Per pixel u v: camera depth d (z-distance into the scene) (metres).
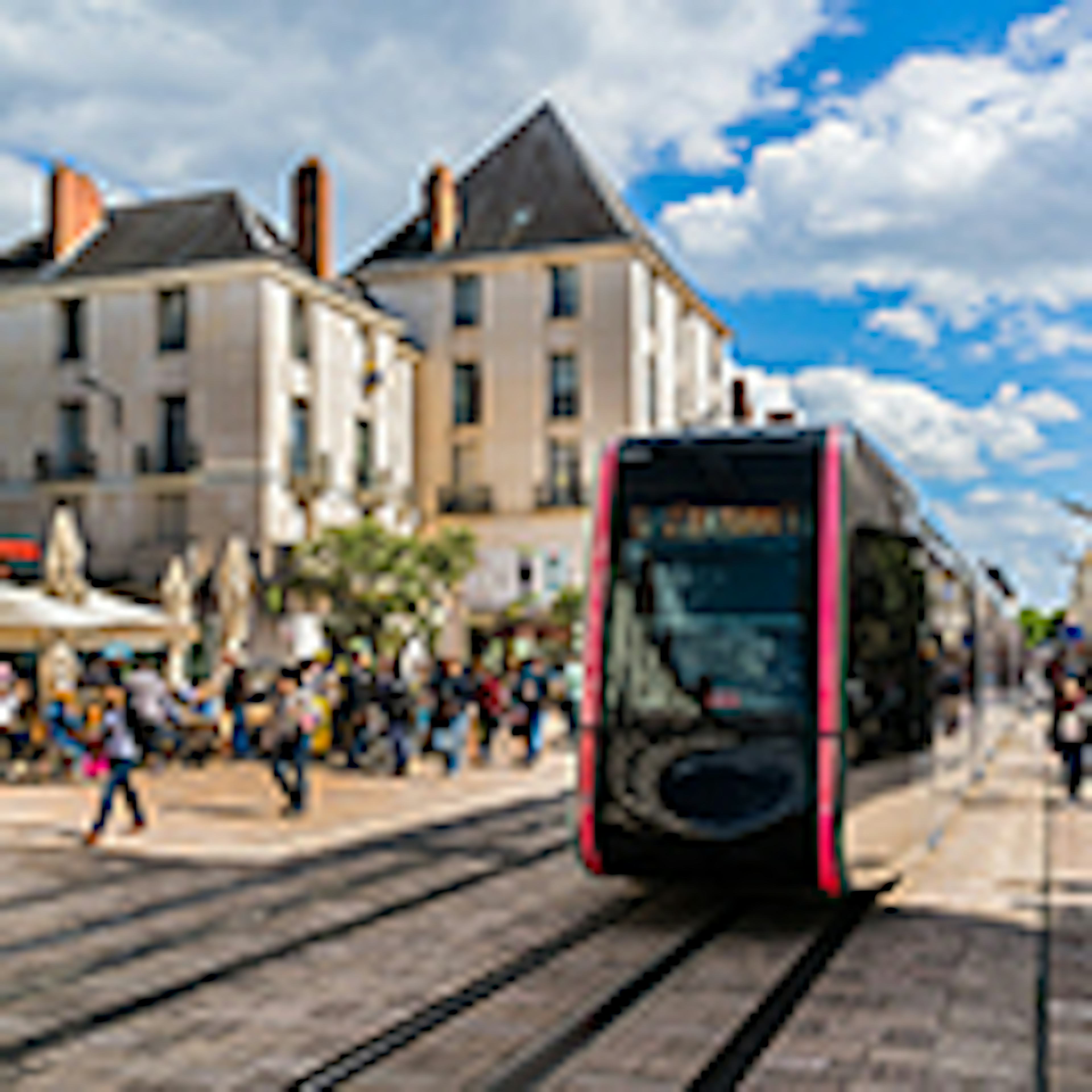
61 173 39.62
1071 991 7.10
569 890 10.16
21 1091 5.45
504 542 42.78
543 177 44.75
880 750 9.17
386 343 42.09
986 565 20.72
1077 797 16.88
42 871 10.98
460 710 19.56
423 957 7.90
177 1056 5.94
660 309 44.97
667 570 8.81
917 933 8.63
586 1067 5.75
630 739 8.63
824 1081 5.57
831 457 8.73
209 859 11.61
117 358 37.97
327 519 38.44
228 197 38.69
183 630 20.36
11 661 25.38
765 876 8.32
